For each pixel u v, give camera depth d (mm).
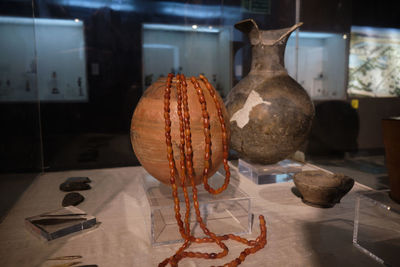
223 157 1215
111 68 2113
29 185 1879
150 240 1232
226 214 1452
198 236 1243
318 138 2141
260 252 1146
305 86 2203
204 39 2221
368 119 1857
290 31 1656
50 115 2092
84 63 2076
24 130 1821
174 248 1179
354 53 1880
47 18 1981
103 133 2193
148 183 1446
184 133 1120
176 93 1176
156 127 1149
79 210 1430
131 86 2162
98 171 2152
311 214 1457
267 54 1714
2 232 1308
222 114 1227
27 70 1882
